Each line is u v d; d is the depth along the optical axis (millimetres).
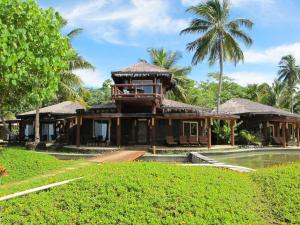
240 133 30172
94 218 6328
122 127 27281
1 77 9797
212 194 7535
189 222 6223
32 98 11461
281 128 35531
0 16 8938
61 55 10648
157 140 27094
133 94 24562
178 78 43219
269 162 18609
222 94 50875
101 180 7953
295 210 7320
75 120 26422
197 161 17875
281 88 53656
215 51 33594
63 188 7715
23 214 6574
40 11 9945
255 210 7449
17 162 13844
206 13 32375
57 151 24859
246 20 32469
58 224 6184
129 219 6285
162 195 7168
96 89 50844
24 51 9125
